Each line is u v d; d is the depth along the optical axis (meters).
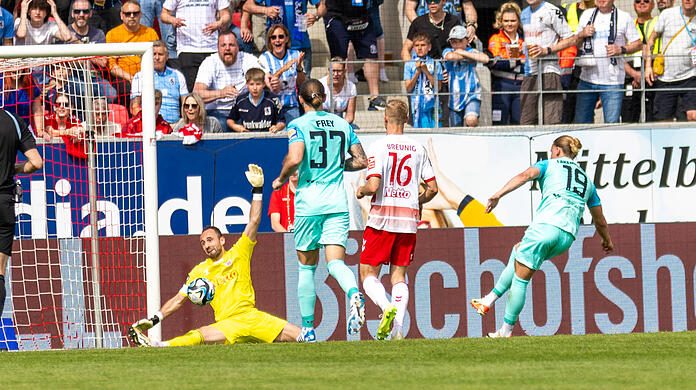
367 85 40.44
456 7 40.06
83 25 39.59
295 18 40.16
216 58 38.28
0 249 22.16
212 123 37.16
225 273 27.47
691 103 37.47
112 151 32.97
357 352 18.59
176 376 15.35
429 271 32.72
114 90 36.38
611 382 14.05
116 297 31.81
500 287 26.89
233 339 27.22
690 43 38.81
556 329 32.91
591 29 38.84
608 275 33.03
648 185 34.97
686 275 33.12
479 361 16.92
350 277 23.06
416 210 24.00
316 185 23.59
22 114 33.62
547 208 26.20
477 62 37.91
